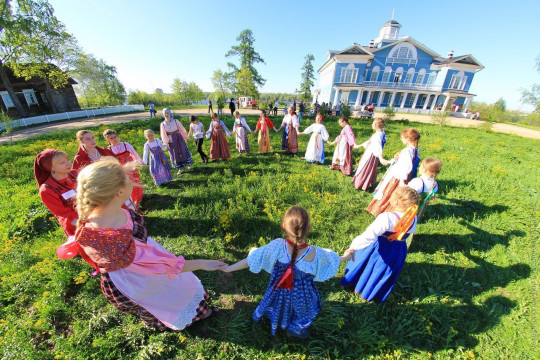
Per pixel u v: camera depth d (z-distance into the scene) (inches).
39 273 110.1
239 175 231.8
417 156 144.1
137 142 389.1
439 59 1307.8
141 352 81.0
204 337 87.9
